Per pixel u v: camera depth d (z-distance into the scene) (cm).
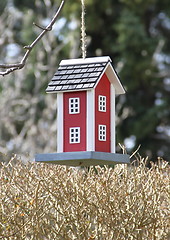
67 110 963
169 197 1128
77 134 955
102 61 977
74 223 1077
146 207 1090
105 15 2998
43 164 1109
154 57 2920
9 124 2414
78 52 2669
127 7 2975
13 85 2720
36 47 2894
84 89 948
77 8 2902
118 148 2727
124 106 2992
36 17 3061
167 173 1138
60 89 961
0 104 2494
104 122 967
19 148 2220
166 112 2994
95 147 950
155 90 3058
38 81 2544
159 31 3159
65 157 916
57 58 2814
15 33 2997
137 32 2916
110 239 1080
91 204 1047
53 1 3062
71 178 1088
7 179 1084
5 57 2883
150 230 1113
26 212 1045
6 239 1065
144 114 2992
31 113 2425
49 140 2220
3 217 1069
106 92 977
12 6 3206
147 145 2970
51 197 1080
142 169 1120
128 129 2961
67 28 2906
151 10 3142
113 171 1143
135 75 2942
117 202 1080
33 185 1080
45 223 1073
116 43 2969
